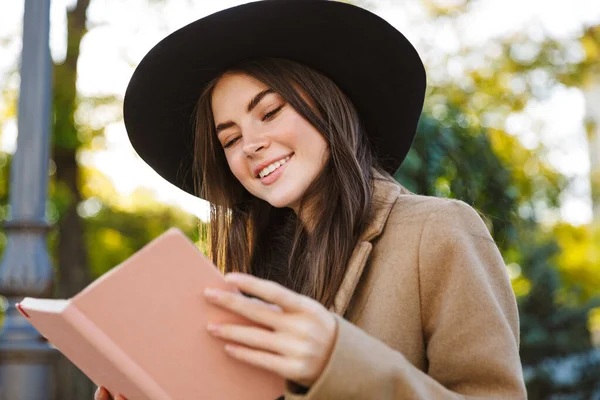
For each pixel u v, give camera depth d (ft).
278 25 5.17
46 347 11.15
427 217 4.54
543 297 25.29
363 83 5.58
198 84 5.78
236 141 5.30
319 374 3.41
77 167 28.37
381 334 4.31
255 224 6.17
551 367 23.40
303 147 5.05
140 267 3.45
